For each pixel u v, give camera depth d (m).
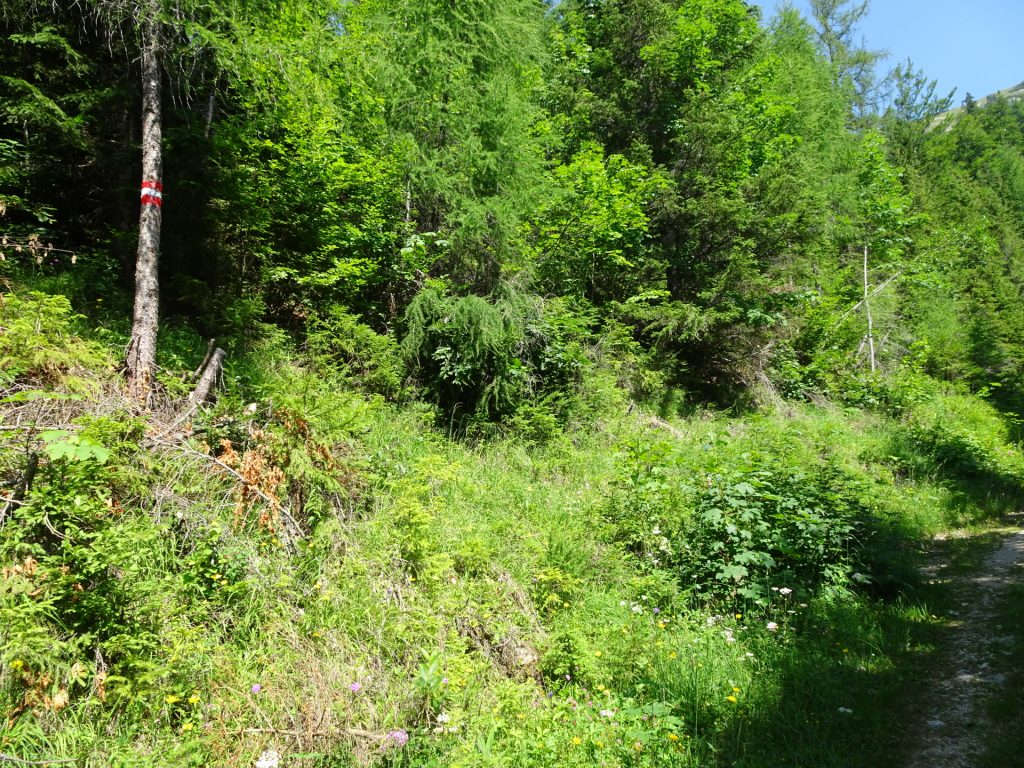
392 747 3.28
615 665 4.28
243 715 3.22
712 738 3.68
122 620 3.37
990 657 4.58
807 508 6.23
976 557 7.33
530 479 7.16
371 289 8.95
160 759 2.92
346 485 5.03
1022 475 12.37
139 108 7.19
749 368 12.98
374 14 8.83
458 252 8.61
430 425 7.45
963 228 23.03
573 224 10.18
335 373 7.15
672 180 11.59
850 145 20.19
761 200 12.10
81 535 3.34
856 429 13.25
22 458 3.57
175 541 3.93
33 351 4.36
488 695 3.83
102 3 5.37
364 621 3.99
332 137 8.60
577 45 13.09
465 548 4.83
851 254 19.62
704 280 12.24
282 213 8.36
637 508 6.09
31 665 2.96
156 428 4.58
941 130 33.75
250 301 7.08
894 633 5.08
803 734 3.69
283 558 4.18
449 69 8.62
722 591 5.46
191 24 5.16
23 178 7.05
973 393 21.77
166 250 6.98
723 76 13.84
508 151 8.73
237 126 7.97
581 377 9.27
